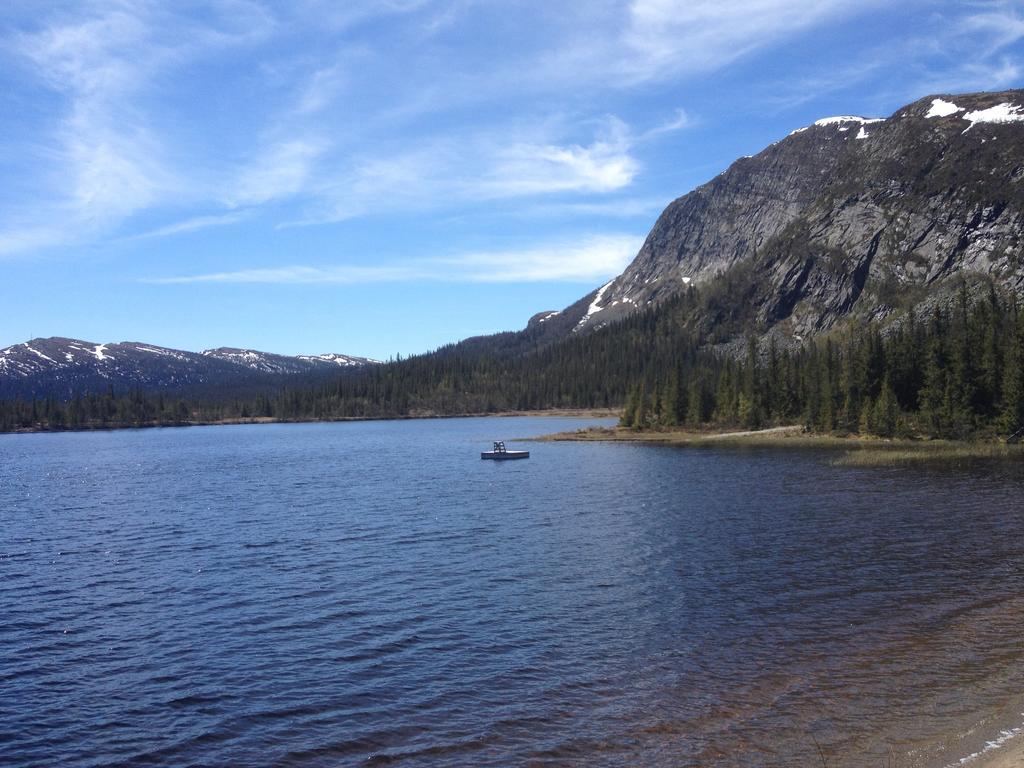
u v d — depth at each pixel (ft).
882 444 328.29
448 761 58.95
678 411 462.19
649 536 142.20
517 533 149.38
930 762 54.90
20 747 63.46
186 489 249.75
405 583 111.55
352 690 72.95
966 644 79.41
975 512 158.20
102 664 82.17
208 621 96.32
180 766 59.88
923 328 436.76
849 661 75.72
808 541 133.18
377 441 505.66
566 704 68.13
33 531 173.37
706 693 69.26
